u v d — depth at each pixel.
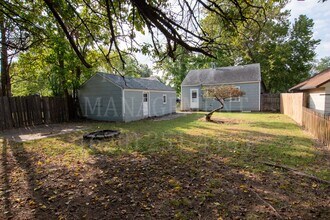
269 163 4.84
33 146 6.97
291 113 13.39
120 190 3.70
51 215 3.00
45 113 12.73
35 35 4.69
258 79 18.86
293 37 24.80
